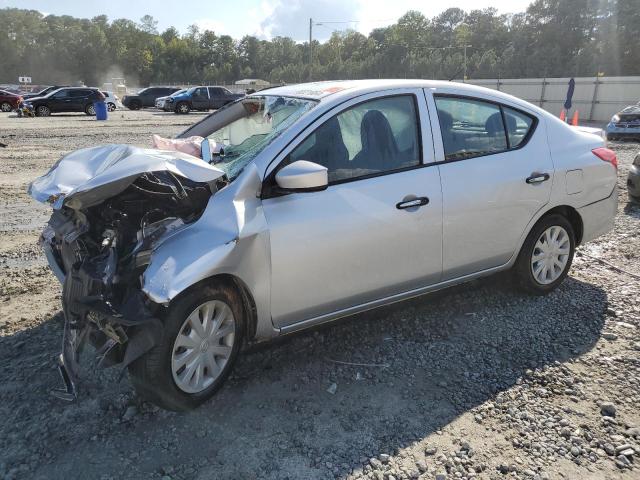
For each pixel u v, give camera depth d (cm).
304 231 317
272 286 312
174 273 271
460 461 266
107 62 13550
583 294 457
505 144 410
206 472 260
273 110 374
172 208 310
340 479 256
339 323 380
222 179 313
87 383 329
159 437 284
